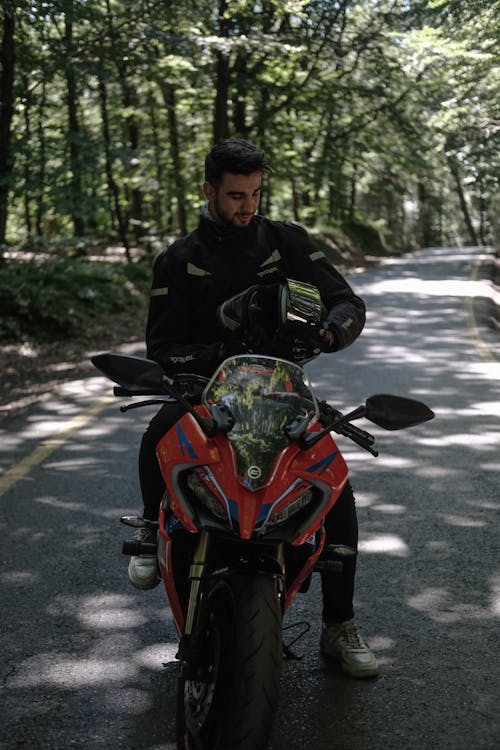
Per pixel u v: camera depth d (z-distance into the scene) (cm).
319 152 2923
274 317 323
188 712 298
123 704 354
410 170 3209
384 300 2164
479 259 3950
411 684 365
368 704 350
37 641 412
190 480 288
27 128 1881
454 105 2620
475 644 400
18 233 3675
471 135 2638
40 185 1692
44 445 789
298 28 2525
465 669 377
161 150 2773
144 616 438
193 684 298
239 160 326
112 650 402
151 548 355
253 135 2775
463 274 3064
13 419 910
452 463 699
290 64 2473
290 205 4522
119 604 452
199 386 319
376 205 5719
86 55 1884
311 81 2636
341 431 325
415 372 1136
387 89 2889
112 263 2320
